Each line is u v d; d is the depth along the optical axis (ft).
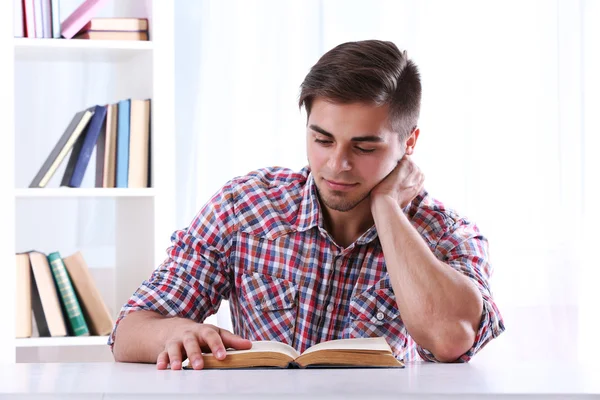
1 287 8.35
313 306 6.02
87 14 8.77
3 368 4.71
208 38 10.31
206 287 6.05
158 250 8.75
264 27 10.47
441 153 10.82
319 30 10.56
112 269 10.18
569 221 10.88
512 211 10.88
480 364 4.97
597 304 10.83
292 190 6.27
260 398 3.57
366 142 5.44
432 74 10.83
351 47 5.51
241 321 6.20
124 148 8.87
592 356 10.77
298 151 10.48
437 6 10.85
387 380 4.03
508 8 10.94
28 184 9.96
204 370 4.56
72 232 10.09
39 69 9.97
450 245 5.98
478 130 10.87
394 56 5.60
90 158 9.70
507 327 10.82
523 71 10.94
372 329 5.98
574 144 10.93
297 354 5.02
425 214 6.11
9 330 8.35
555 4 10.98
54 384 3.94
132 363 5.11
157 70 8.83
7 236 8.37
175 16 10.22
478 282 5.75
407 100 5.65
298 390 3.66
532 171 10.91
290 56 10.49
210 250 6.08
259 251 6.10
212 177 10.28
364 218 6.00
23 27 8.71
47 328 8.66
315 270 6.04
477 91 10.88
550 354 10.79
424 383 3.92
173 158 8.88
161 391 3.64
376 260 6.04
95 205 10.12
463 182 10.85
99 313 8.82
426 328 5.22
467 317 5.25
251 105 10.41
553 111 10.95
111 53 9.15
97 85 10.11
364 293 6.00
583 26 10.98
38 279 8.64
